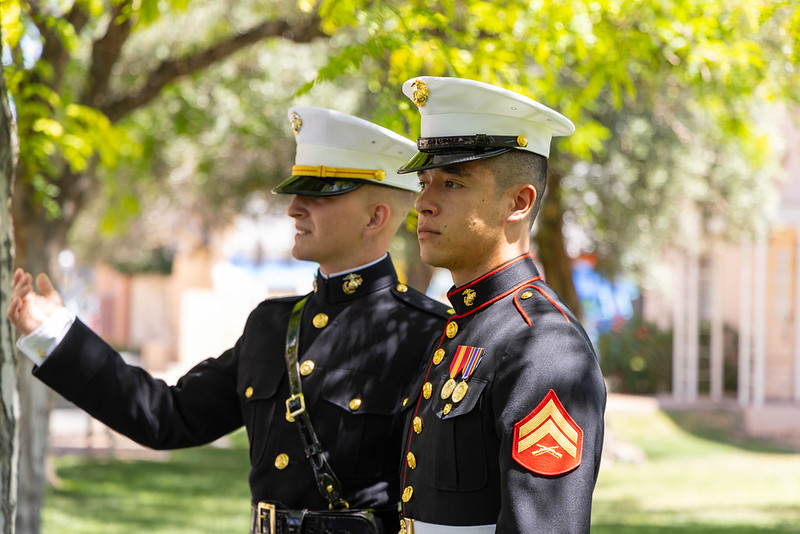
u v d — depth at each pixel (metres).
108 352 3.05
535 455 2.13
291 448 3.04
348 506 2.99
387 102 3.94
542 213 11.21
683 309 18.66
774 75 5.07
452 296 2.47
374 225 3.20
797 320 17.36
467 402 2.28
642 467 12.72
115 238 20.83
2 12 4.24
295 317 3.22
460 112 2.40
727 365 18.75
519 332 2.28
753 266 18.42
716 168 12.66
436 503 2.31
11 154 2.88
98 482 11.09
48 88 6.04
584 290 21.00
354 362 3.09
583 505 2.12
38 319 2.96
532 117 2.39
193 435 3.19
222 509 9.77
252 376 3.17
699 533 8.43
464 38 4.45
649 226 12.26
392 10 4.00
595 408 2.19
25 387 6.80
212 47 6.81
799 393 17.30
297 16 7.15
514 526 2.10
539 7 4.24
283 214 14.43
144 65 9.81
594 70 4.75
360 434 3.01
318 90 10.11
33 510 6.82
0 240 2.82
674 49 4.67
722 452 14.02
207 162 12.09
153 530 8.62
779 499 10.38
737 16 4.45
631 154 11.37
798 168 16.03
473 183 2.37
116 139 6.13
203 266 27.69
